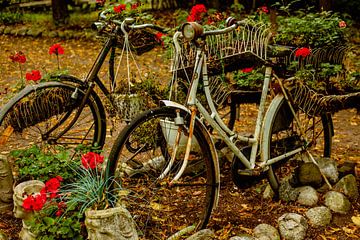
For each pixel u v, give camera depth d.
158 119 3.75
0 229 3.32
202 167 4.01
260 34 3.49
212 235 3.29
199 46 3.25
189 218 3.59
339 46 4.24
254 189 4.04
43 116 3.78
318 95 3.76
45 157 3.43
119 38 3.97
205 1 13.52
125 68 8.73
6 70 9.02
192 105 3.19
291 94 3.78
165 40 4.15
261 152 3.70
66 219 2.92
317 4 10.61
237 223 3.55
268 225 3.44
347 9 11.95
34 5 14.90
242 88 4.25
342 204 3.72
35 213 3.00
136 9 4.25
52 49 4.24
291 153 3.90
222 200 3.89
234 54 3.46
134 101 3.89
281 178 4.21
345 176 3.98
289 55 3.91
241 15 12.23
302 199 3.76
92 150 3.78
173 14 12.76
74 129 5.52
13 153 3.56
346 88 4.20
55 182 2.86
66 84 3.80
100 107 4.08
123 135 3.02
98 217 2.76
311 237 3.44
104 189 2.99
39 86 3.68
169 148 3.97
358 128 5.96
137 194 3.59
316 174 3.87
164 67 8.77
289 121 3.94
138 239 3.05
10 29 12.37
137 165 4.02
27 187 3.13
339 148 5.28
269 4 12.47
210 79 4.12
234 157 3.66
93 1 14.60
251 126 6.00
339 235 3.48
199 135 3.27
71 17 13.51
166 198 3.83
